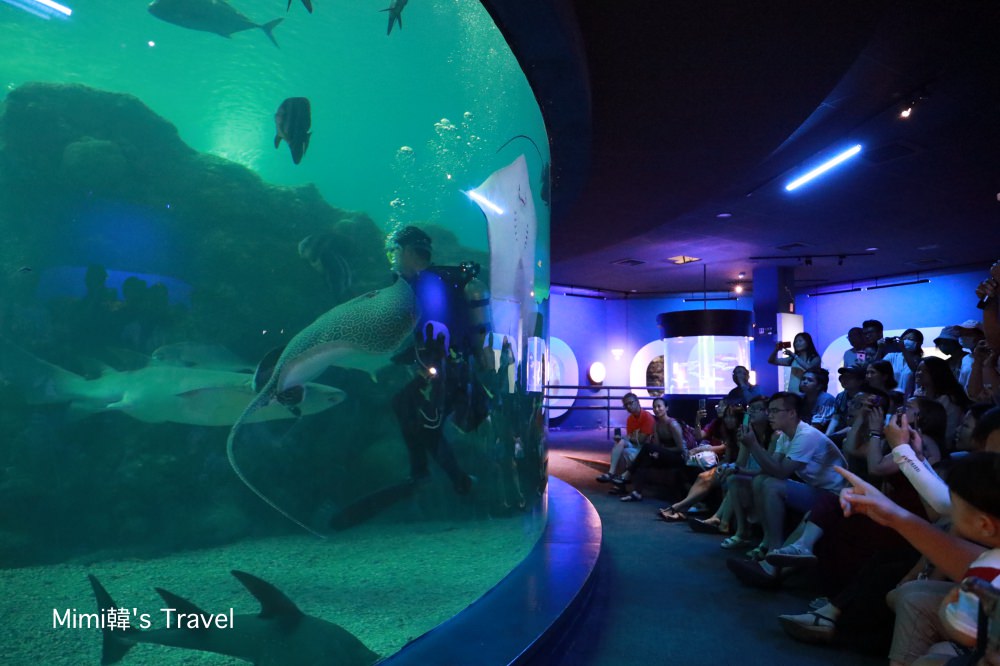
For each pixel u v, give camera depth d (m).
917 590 2.69
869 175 10.99
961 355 7.14
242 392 3.71
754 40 6.11
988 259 17.73
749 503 5.94
